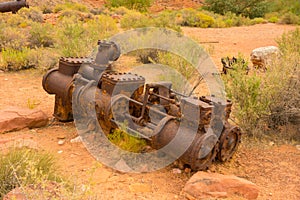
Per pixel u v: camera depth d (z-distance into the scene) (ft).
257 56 35.24
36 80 30.91
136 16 68.85
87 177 15.69
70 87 20.27
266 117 21.43
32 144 17.84
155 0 170.40
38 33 45.93
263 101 20.92
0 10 60.29
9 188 13.15
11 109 21.21
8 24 60.59
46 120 21.20
